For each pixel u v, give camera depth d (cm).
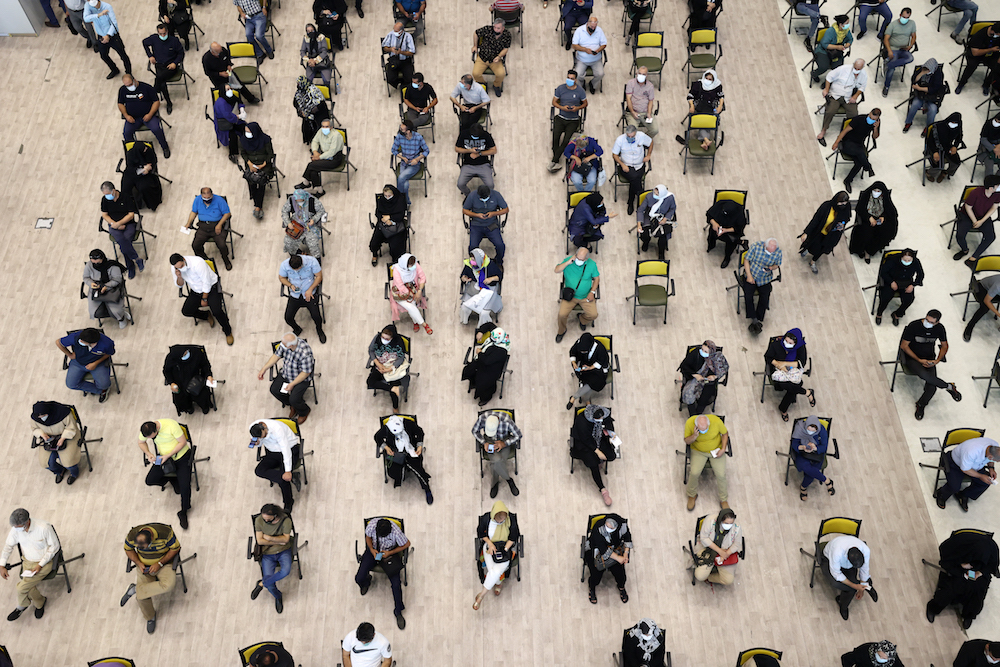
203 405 1298
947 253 1499
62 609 1155
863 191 1452
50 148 1644
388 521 1110
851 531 1153
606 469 1259
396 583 1122
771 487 1256
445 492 1248
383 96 1725
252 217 1544
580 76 1698
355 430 1306
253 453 1286
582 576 1172
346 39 1820
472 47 1753
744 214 1437
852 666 1057
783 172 1606
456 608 1153
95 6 1664
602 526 1120
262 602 1159
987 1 1847
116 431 1302
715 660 1116
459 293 1446
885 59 1733
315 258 1359
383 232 1429
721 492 1220
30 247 1502
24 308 1427
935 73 1595
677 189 1583
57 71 1778
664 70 1764
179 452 1190
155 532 1112
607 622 1143
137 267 1475
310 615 1148
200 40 1817
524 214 1545
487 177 1509
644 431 1306
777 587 1173
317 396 1338
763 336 1405
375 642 1030
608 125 1664
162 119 1683
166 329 1407
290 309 1358
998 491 1260
